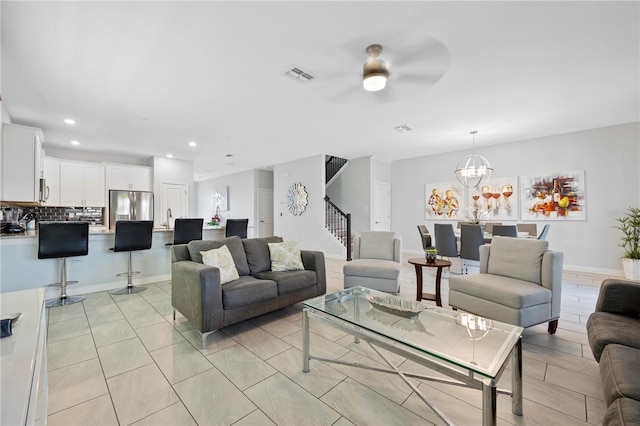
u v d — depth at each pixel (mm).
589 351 2201
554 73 2873
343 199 7918
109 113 3855
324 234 6852
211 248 2965
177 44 2350
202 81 2992
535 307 2359
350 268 3580
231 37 2270
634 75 2922
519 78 2975
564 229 5211
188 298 2482
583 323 2748
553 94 3395
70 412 1540
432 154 7008
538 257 2609
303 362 1952
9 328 1166
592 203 4938
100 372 1928
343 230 7395
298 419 1499
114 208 6027
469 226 4387
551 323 2500
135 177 6449
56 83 2982
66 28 2127
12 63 2592
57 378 1854
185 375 1897
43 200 4367
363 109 3826
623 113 4086
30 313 1407
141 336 2488
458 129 4844
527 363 2033
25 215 4816
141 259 4375
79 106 3592
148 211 6449
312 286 3186
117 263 4113
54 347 2277
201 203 11562
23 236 3367
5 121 3564
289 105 3664
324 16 2039
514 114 4090
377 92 3297
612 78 2986
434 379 1657
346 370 1969
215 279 2346
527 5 1941
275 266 3291
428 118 4238
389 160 7727
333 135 5141
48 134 4785
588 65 2725
